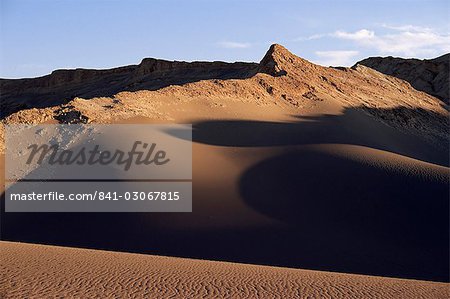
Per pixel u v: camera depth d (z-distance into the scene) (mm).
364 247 31422
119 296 13281
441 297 15516
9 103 144750
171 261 19203
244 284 15453
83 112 47938
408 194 37562
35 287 13516
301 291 15094
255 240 31297
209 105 57781
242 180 39969
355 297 14805
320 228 33656
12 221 35062
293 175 41125
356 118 67500
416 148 70375
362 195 37688
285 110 64188
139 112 50812
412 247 31922
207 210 34906
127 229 32625
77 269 15742
